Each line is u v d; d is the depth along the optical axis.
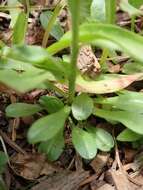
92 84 0.12
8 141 0.13
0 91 0.13
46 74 0.10
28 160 0.12
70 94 0.12
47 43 0.15
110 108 0.12
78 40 0.10
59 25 0.14
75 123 0.13
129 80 0.12
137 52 0.10
